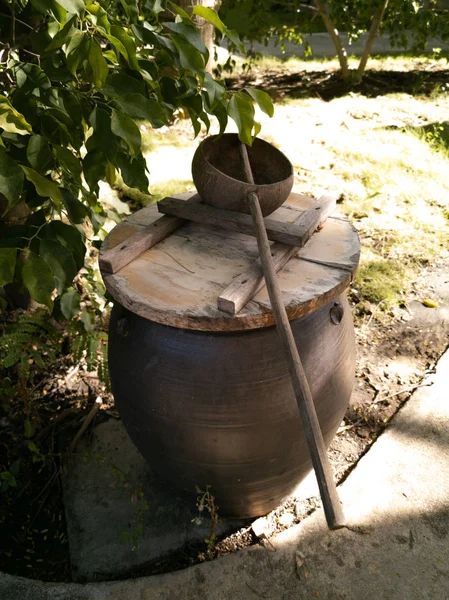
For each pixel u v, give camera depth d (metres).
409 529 2.05
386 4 6.05
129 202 3.94
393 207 4.01
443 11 6.80
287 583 1.90
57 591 1.90
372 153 4.71
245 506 1.98
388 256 3.55
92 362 2.48
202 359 1.63
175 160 4.55
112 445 2.42
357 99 6.05
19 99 1.69
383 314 3.13
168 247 1.88
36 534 2.14
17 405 2.58
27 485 2.29
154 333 1.70
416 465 2.28
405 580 1.90
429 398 2.59
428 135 5.03
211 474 1.80
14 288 2.88
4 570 2.02
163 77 1.93
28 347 2.53
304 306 1.61
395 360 2.85
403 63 7.29
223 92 1.75
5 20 2.04
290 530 2.06
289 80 6.66
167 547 2.05
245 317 1.55
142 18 1.77
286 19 9.26
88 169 1.79
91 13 1.46
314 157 4.64
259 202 1.83
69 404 2.61
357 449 2.40
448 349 2.88
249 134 1.81
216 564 1.97
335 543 2.01
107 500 2.21
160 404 1.70
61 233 1.90
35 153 1.61
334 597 1.86
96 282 2.67
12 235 1.90
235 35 1.81
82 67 1.63
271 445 1.72
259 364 1.63
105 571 1.99
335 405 1.82
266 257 1.64
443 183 4.30
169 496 2.22
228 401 1.64
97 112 1.64
